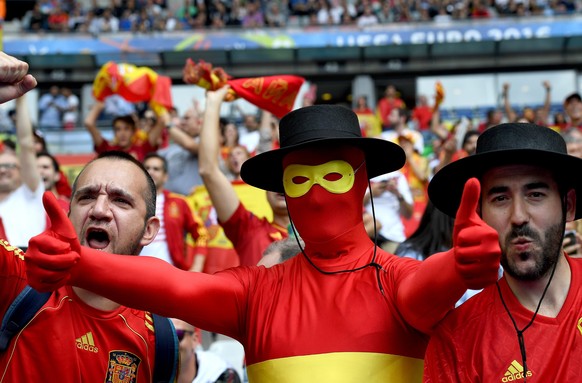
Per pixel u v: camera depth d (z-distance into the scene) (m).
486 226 5.52
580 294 6.89
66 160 34.72
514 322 6.79
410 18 56.41
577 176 7.27
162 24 55.53
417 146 24.70
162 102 17.73
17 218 14.34
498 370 6.62
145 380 7.66
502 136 7.07
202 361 12.20
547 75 58.00
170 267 6.60
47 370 7.04
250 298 6.93
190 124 20.83
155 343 7.74
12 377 7.00
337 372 6.33
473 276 5.60
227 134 22.53
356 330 6.48
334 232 6.93
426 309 6.21
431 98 57.53
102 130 44.38
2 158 14.53
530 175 6.92
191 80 12.18
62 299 7.28
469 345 6.83
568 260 7.19
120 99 44.50
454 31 55.50
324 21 58.09
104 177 7.58
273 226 12.28
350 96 61.28
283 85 12.31
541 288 6.96
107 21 56.19
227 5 59.34
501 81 58.19
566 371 6.55
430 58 57.62
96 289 6.21
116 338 7.50
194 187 19.58
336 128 7.04
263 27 55.41
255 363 6.68
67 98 47.25
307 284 6.88
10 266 7.24
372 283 6.74
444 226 10.74
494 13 58.28
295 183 7.02
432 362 6.81
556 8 56.81
